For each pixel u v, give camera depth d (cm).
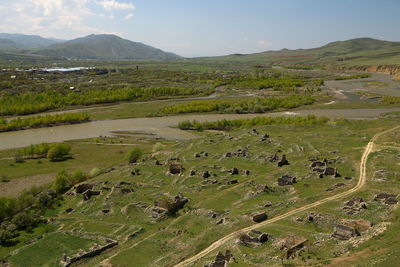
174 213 8056
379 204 7144
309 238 6000
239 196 8556
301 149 12069
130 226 7588
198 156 11944
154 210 8138
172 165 10544
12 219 8044
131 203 8619
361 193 7950
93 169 11275
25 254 6694
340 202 7481
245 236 6119
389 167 9500
